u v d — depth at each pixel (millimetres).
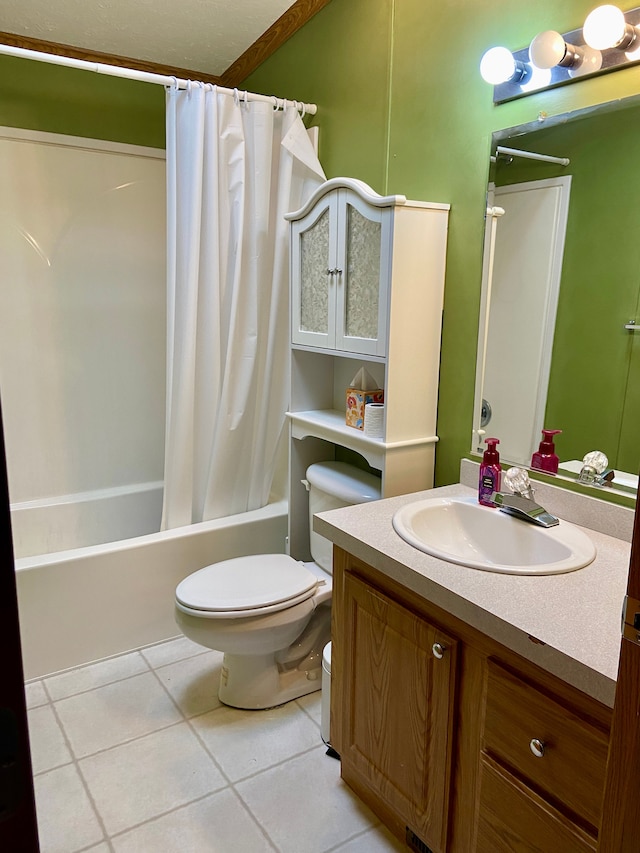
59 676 2178
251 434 2609
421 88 1882
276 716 2004
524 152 1585
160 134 2939
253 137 2359
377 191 2129
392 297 1764
